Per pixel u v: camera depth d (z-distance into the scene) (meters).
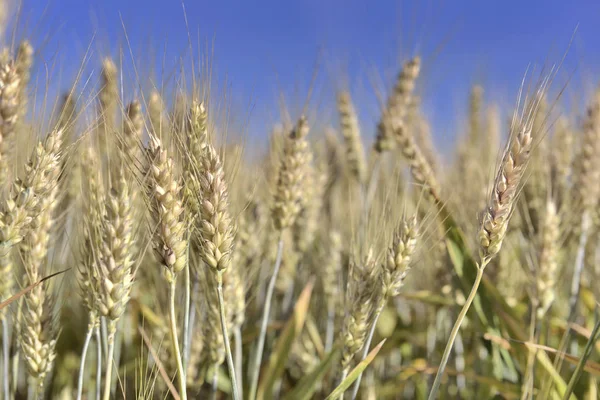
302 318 0.65
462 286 0.65
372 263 0.53
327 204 0.98
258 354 0.62
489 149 0.89
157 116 0.52
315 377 0.61
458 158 0.88
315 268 0.88
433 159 0.77
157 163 0.45
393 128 0.67
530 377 0.56
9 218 0.46
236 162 0.53
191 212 0.49
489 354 0.66
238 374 0.61
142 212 0.54
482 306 0.63
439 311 0.74
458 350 0.71
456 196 0.70
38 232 0.51
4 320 0.54
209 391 0.71
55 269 0.60
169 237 0.46
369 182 0.79
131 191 0.50
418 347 0.84
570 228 0.69
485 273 0.68
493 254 0.46
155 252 0.46
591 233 0.74
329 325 0.76
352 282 0.54
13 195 0.46
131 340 0.72
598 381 0.63
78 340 0.75
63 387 0.71
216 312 0.57
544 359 0.57
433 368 0.65
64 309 0.76
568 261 0.82
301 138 0.61
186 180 0.48
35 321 0.50
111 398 0.61
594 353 0.66
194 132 0.49
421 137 0.81
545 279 0.60
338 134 0.83
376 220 0.56
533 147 0.47
